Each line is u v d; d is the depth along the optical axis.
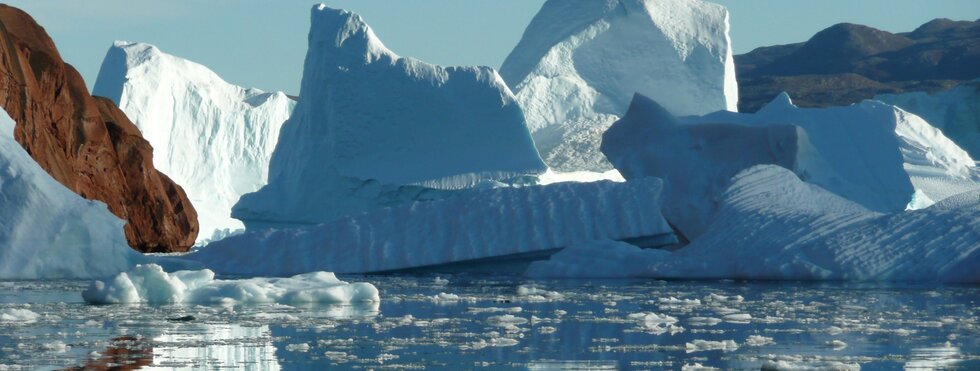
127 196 135.12
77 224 76.06
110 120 140.50
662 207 107.88
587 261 81.12
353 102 163.50
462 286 69.31
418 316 45.91
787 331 40.00
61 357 32.06
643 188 89.44
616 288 66.25
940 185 186.50
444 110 164.62
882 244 73.62
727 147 111.25
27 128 103.94
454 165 161.62
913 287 65.44
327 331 39.50
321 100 166.00
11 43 104.75
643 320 44.06
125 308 48.94
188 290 52.72
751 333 39.31
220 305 50.94
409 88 164.25
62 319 43.34
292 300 52.75
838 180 113.75
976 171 199.00
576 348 34.62
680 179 109.56
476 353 33.41
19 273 73.38
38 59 115.94
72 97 125.81
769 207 83.06
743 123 120.88
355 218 90.38
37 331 39.06
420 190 158.88
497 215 87.94
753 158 109.38
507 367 30.53
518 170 160.88
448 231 87.56
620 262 80.56
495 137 164.12
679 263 78.38
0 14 117.44
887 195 121.69
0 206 75.19
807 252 75.50
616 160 116.50
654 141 115.00
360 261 86.50
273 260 87.81
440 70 166.88
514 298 57.44
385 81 164.50
